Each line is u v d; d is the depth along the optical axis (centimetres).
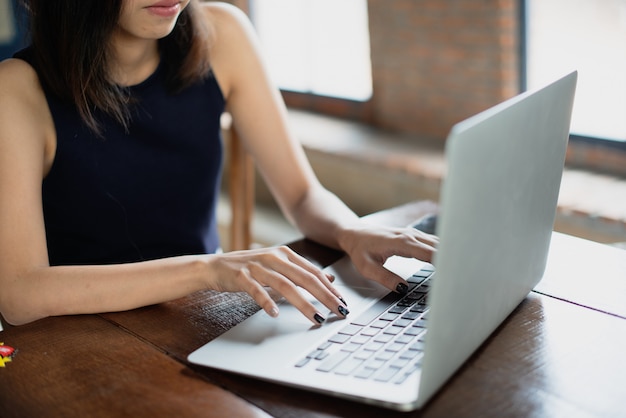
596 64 315
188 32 125
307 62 445
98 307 94
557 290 99
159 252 134
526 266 90
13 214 102
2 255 100
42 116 114
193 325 90
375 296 95
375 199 372
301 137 394
